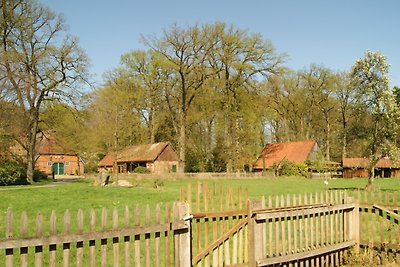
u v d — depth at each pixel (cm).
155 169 6588
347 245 1127
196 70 5809
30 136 4156
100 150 5656
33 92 4100
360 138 3403
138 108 6525
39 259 640
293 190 3500
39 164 7594
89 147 5597
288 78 7375
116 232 709
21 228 623
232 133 6222
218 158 6612
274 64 5925
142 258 1061
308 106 7594
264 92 6731
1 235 1259
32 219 1508
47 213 1653
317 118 7862
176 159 6838
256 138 6431
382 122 3195
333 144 7869
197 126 6931
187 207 809
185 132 6519
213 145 6812
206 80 5947
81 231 675
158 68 6300
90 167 7056
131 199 2194
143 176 5225
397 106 3203
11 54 3900
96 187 2950
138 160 6819
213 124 6762
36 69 4094
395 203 1204
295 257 996
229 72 6091
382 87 3198
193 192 2606
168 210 782
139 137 6962
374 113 3181
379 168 6725
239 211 925
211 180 5281
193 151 6719
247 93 6084
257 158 7444
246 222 938
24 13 4122
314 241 1091
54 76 4084
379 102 3145
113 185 3300
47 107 4288
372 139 3272
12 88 3922
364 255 1129
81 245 679
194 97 6225
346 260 1121
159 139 7306
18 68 3966
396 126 3153
